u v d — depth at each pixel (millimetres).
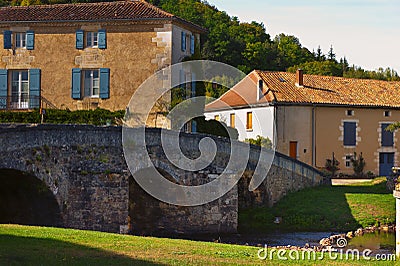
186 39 36531
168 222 28281
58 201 23297
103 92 34656
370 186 37938
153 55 34375
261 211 32719
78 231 18953
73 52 35062
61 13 35594
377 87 50250
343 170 46500
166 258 15477
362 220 31062
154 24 34344
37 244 15906
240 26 81938
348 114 46906
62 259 14438
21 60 35375
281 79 48281
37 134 22219
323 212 32062
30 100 35125
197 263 15195
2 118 33469
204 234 28297
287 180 35281
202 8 76250
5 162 20469
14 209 23797
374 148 47531
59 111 34062
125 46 34594
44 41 35250
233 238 27422
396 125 42438
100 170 24516
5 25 35375
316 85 48406
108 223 24641
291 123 45156
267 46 78562
